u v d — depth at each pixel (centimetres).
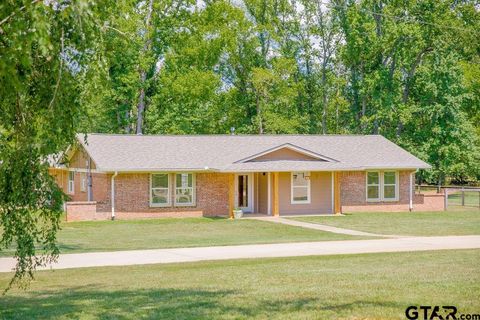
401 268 1708
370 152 4531
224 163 4041
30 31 743
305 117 6519
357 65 6106
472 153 5531
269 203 4138
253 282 1550
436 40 5434
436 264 1780
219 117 6150
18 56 767
